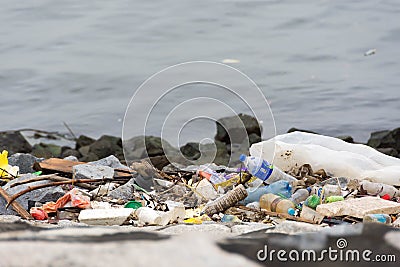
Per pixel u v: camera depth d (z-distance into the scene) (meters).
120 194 14.23
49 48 61.91
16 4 69.38
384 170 15.66
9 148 37.94
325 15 65.88
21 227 8.00
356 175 15.57
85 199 13.64
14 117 48.31
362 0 66.19
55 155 37.47
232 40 63.34
